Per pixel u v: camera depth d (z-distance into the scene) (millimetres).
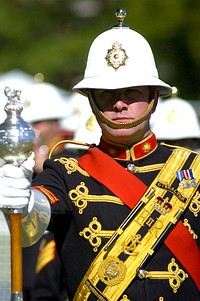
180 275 16516
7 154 14852
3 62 69375
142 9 62562
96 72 16953
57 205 16547
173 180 16875
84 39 68000
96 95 16891
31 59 68438
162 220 16594
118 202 16656
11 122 14914
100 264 16422
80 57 67438
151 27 62031
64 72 67688
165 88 17172
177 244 16562
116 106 16734
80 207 16672
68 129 31391
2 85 45000
